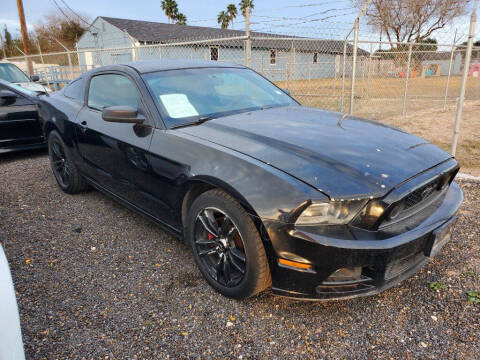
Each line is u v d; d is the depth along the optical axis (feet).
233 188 6.99
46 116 14.20
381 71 61.46
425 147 8.38
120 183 10.66
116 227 11.44
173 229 9.17
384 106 41.47
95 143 11.25
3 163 19.33
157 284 8.50
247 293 7.41
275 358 6.39
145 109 9.56
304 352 6.50
